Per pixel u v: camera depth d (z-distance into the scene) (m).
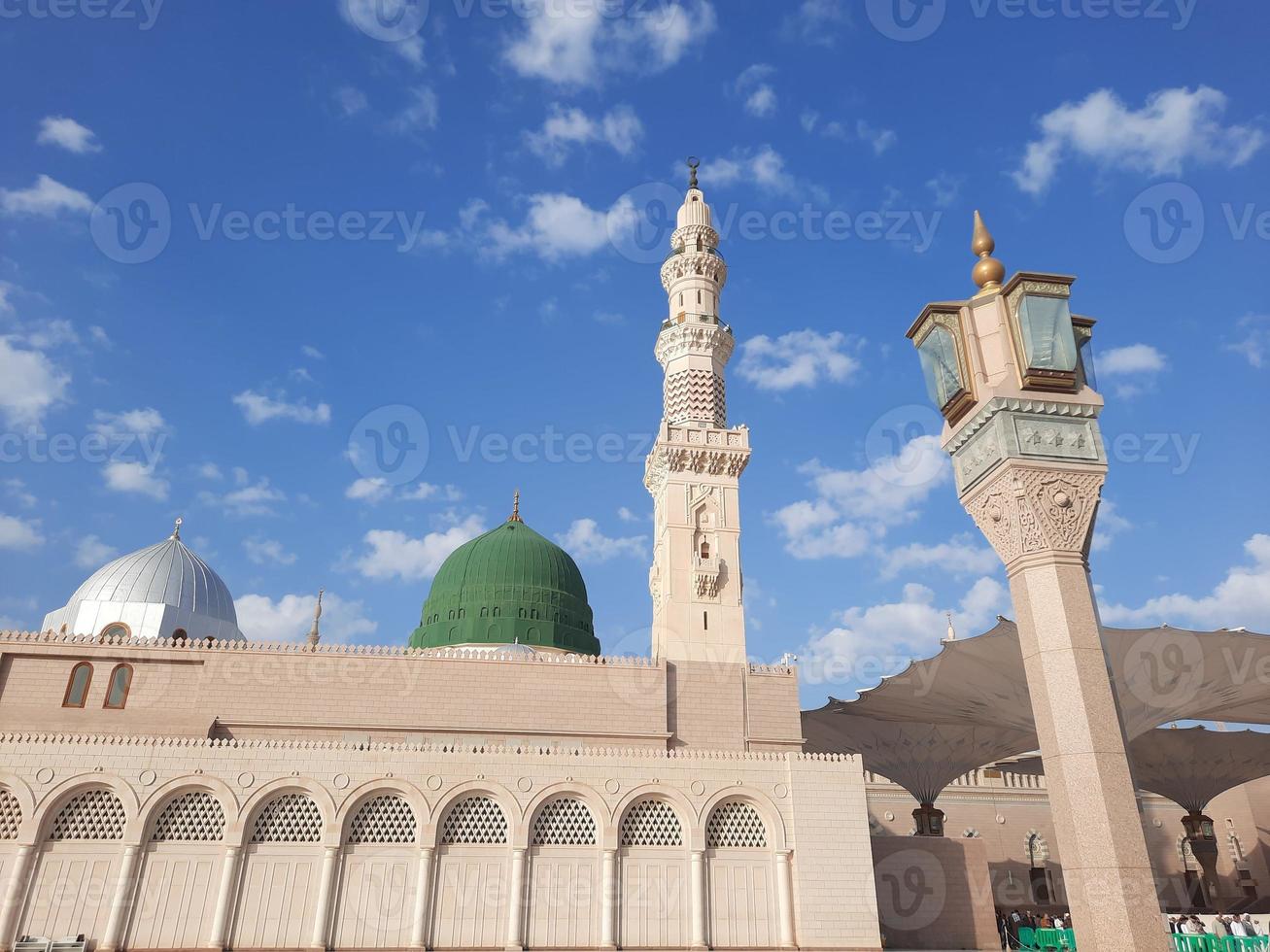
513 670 39.88
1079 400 10.75
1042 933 36.12
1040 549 10.23
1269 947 29.16
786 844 34.09
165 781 31.20
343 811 31.88
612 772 34.03
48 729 35.19
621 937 32.09
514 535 61.88
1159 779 55.78
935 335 11.48
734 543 46.25
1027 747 50.47
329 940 30.45
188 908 30.06
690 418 49.72
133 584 48.38
